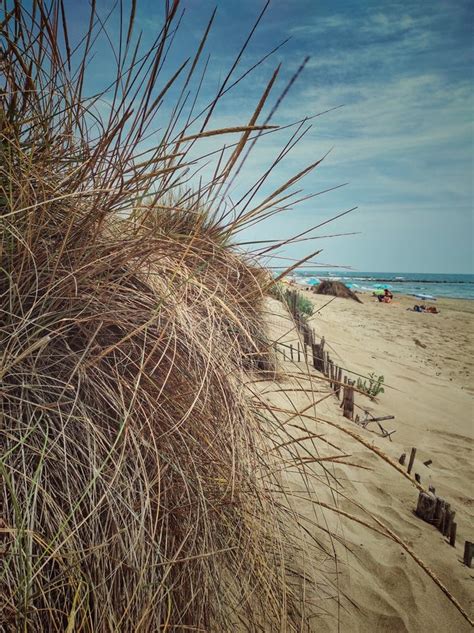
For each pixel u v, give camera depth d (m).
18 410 1.01
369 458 3.96
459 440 5.90
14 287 1.09
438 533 2.96
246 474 1.30
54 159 1.21
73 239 1.22
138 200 1.22
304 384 4.02
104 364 1.20
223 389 1.33
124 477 1.04
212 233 1.58
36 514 0.94
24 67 1.05
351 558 2.29
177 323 1.30
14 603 0.84
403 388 8.55
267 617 1.34
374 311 25.59
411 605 2.11
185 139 1.01
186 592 1.15
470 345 16.52
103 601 0.95
